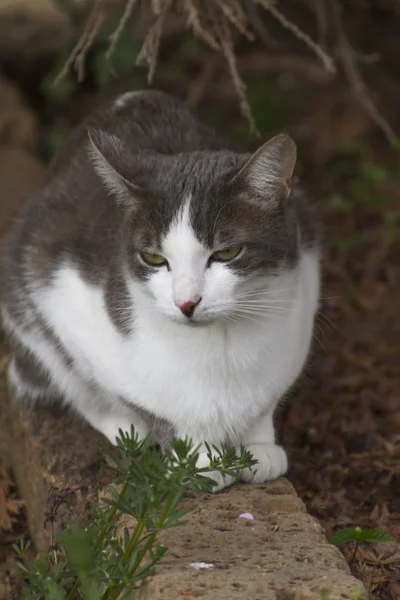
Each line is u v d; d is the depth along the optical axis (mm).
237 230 6801
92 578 5934
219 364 7039
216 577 6000
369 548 7445
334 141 14477
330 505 8094
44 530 8008
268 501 7133
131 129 8945
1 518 9070
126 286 7223
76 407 8539
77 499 7773
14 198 11883
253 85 14930
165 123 9117
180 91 14844
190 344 6957
